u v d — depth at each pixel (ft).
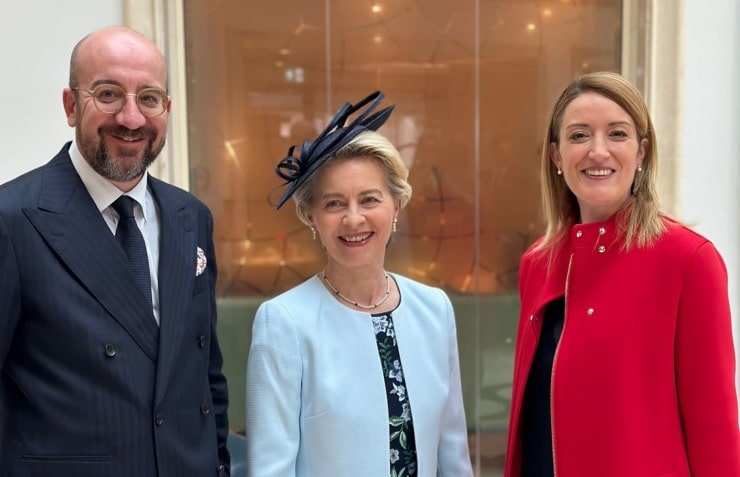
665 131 11.53
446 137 12.04
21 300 4.91
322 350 5.33
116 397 5.00
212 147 11.34
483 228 12.25
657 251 5.32
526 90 12.12
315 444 5.22
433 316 5.90
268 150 11.58
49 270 4.95
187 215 6.00
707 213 11.73
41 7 9.67
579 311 5.63
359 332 5.45
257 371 5.32
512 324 12.42
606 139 5.41
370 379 5.34
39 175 5.27
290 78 11.57
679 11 11.29
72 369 4.93
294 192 5.51
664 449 5.23
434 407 5.55
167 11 10.38
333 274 5.67
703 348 5.13
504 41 12.00
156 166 10.50
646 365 5.26
